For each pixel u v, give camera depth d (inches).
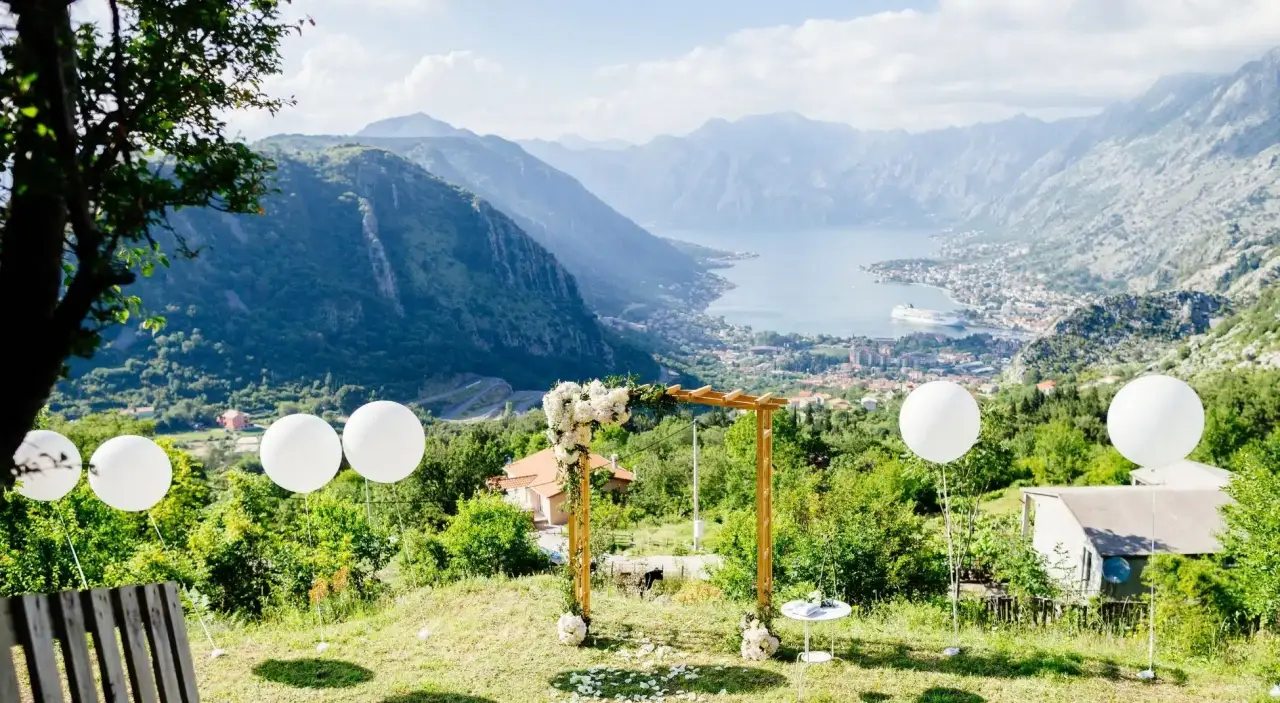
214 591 486.3
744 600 494.9
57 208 125.5
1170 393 315.3
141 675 172.7
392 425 346.3
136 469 359.6
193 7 172.1
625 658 342.0
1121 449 326.0
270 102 207.9
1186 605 481.7
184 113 183.5
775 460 1311.5
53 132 126.2
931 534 591.2
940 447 343.6
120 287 163.5
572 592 373.4
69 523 489.7
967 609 465.4
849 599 516.1
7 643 140.2
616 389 365.7
